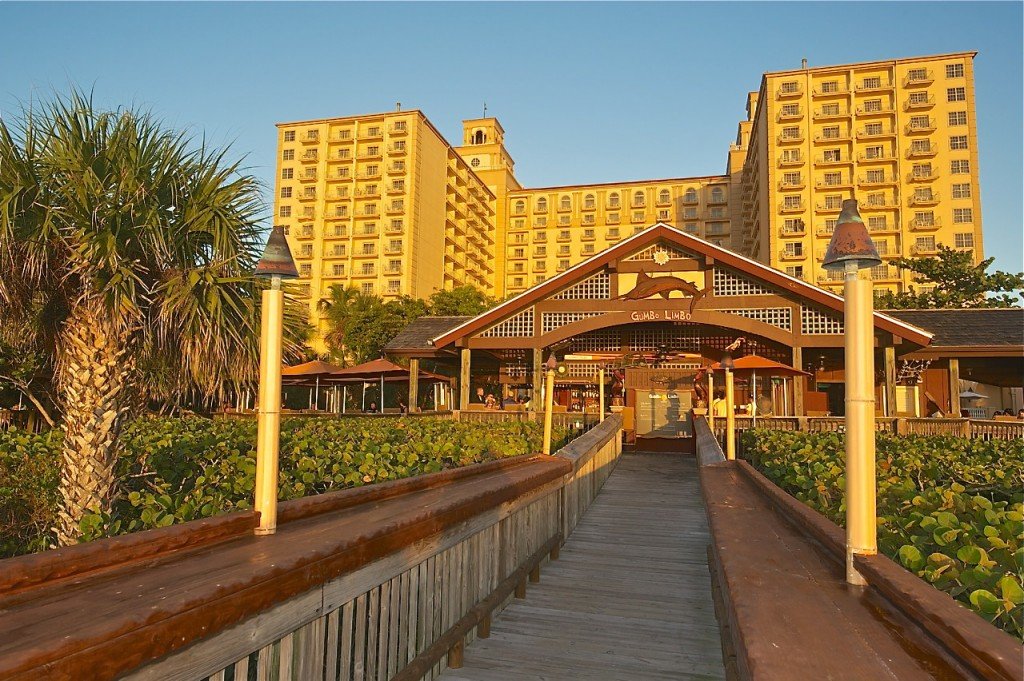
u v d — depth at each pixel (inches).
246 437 293.7
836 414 802.2
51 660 63.7
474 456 308.3
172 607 78.0
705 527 367.6
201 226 218.1
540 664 181.5
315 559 107.6
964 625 68.3
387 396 1454.2
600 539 340.5
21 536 214.4
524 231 3580.2
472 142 3885.3
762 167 2645.2
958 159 2369.6
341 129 2866.6
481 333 769.6
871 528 98.9
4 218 190.5
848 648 74.3
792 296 689.0
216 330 210.7
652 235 721.6
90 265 200.1
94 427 204.8
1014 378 817.5
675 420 741.9
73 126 207.5
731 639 164.4
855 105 2465.6
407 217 2726.4
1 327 221.3
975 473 214.5
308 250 2805.1
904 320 815.7
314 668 110.9
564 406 785.6
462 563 183.8
